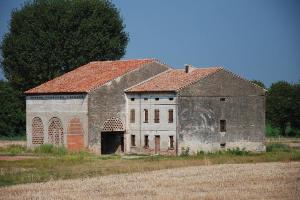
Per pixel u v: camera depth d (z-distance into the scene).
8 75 167.38
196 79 117.62
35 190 68.38
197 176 79.06
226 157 106.25
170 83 120.06
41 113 127.62
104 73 126.69
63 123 123.50
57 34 162.25
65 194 65.31
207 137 118.12
